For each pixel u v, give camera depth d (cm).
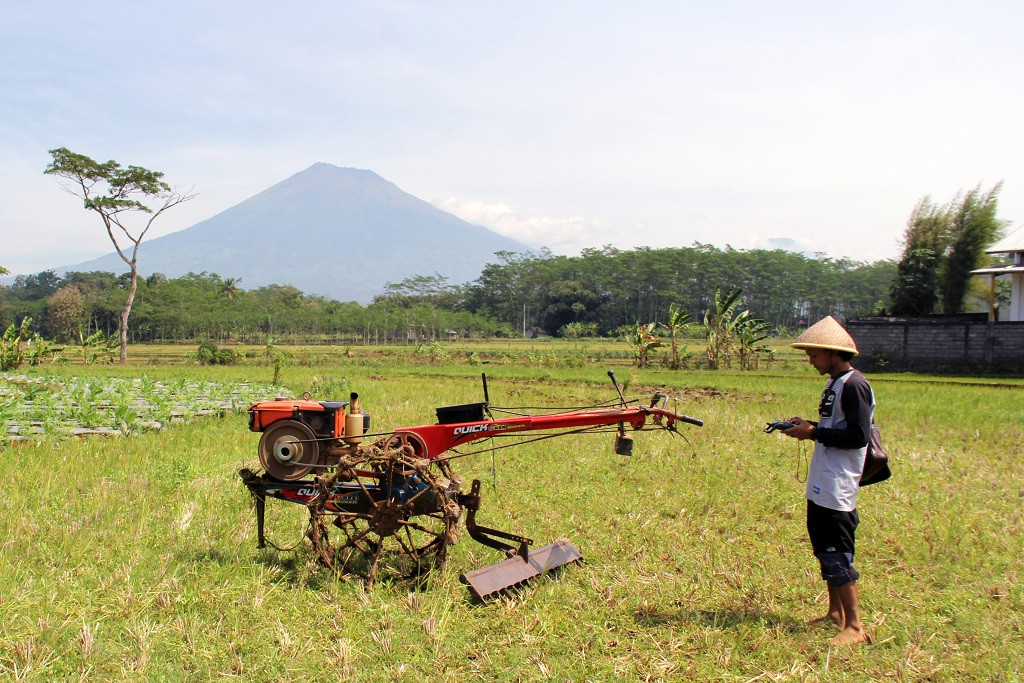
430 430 620
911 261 3966
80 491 781
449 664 434
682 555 622
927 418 1443
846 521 473
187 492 777
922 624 491
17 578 519
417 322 10175
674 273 11981
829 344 476
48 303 9956
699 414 1510
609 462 982
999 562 612
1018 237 3325
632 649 451
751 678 419
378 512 571
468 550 618
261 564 579
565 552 605
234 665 423
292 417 619
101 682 400
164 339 9931
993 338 3086
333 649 443
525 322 12662
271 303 10925
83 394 1523
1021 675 421
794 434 489
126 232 4475
